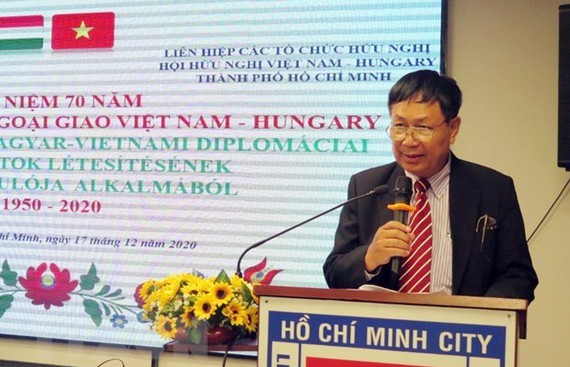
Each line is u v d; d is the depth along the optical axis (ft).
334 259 7.20
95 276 11.37
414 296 4.86
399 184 6.39
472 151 9.92
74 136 11.58
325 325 5.02
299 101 10.58
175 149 11.08
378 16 10.32
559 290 9.62
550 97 9.73
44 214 11.66
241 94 10.83
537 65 9.78
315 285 10.42
